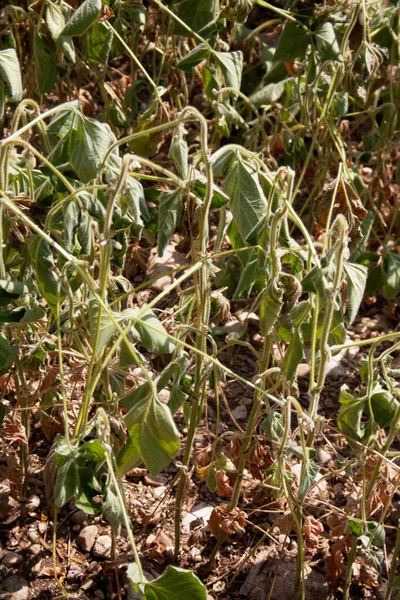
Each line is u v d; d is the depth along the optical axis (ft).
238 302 5.84
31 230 4.24
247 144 6.05
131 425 3.95
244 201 4.23
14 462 4.59
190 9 5.25
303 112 5.74
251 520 4.87
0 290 3.98
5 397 4.89
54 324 4.34
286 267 6.03
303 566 4.41
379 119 6.64
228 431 5.06
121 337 3.86
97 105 6.73
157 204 4.76
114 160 4.31
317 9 5.12
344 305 4.16
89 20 4.51
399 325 5.85
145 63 7.06
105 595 4.61
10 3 6.03
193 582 3.83
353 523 4.33
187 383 4.42
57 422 4.73
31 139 5.94
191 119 3.96
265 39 7.18
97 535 4.77
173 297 5.79
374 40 5.68
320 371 4.14
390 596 4.63
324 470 5.09
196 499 4.96
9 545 4.73
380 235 6.21
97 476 4.02
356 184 5.74
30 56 5.60
